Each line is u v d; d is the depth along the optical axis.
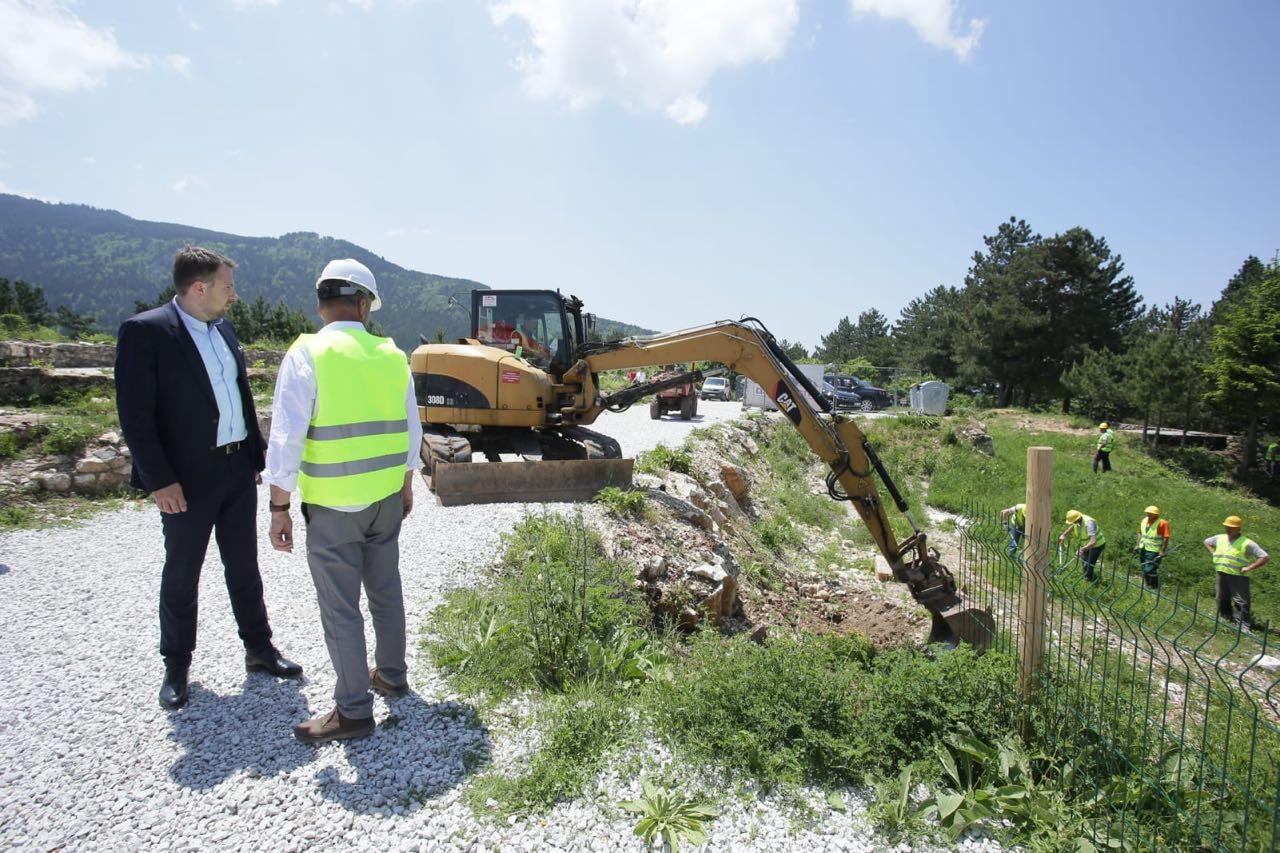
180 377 3.57
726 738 3.52
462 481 8.06
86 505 7.77
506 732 3.69
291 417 3.17
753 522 12.65
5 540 6.50
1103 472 20.97
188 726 3.60
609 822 3.07
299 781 3.21
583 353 9.81
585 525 7.19
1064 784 3.30
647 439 15.66
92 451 8.27
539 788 3.19
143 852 2.76
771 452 19.03
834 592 10.33
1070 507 17.38
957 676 3.78
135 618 4.87
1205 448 31.14
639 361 9.16
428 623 4.93
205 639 4.54
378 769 3.31
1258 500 24.67
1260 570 13.03
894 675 3.87
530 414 9.24
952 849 3.01
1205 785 3.29
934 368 52.84
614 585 5.91
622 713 3.83
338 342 3.32
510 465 8.27
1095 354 36.78
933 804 3.24
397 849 2.84
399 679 3.86
